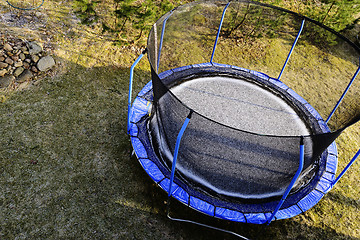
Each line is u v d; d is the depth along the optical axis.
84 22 5.40
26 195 3.52
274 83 5.13
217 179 3.38
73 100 4.63
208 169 3.36
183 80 4.92
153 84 3.32
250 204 3.36
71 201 3.55
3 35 4.86
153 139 3.78
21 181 3.62
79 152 4.04
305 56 6.30
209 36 6.22
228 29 6.41
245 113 4.59
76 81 4.90
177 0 6.83
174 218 3.61
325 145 3.03
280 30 6.49
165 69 5.48
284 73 5.91
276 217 3.21
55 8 5.88
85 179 3.79
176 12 5.39
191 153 3.31
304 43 6.55
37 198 3.51
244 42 6.37
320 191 3.56
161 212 3.66
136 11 5.36
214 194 3.38
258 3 4.81
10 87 4.54
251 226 3.67
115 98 4.84
